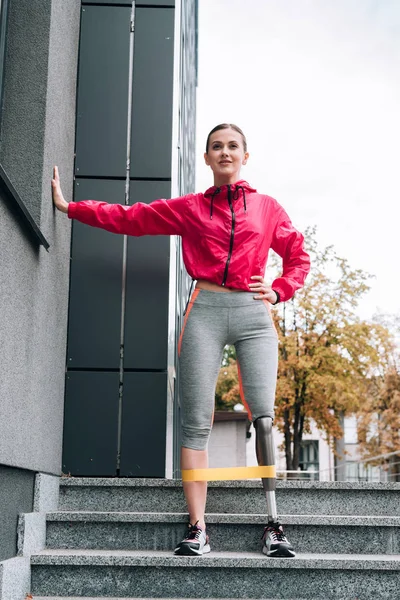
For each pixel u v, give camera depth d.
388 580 2.67
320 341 12.95
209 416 2.98
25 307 2.73
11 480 2.59
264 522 2.96
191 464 2.92
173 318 3.85
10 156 3.02
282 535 2.80
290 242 3.18
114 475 3.58
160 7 4.12
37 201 2.99
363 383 13.92
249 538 2.97
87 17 4.09
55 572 2.68
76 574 2.68
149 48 4.07
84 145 3.94
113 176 3.92
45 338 3.12
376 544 2.95
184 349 3.01
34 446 2.90
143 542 2.97
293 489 3.22
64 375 3.63
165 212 3.14
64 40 3.53
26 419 2.75
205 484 2.92
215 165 3.11
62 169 3.53
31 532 2.75
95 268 3.77
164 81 4.04
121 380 3.67
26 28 3.14
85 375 3.66
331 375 12.84
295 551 2.95
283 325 13.16
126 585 2.67
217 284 3.02
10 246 2.50
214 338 3.00
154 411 3.64
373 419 16.16
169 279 3.77
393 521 2.95
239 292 3.01
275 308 13.21
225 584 2.67
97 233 3.79
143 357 3.69
